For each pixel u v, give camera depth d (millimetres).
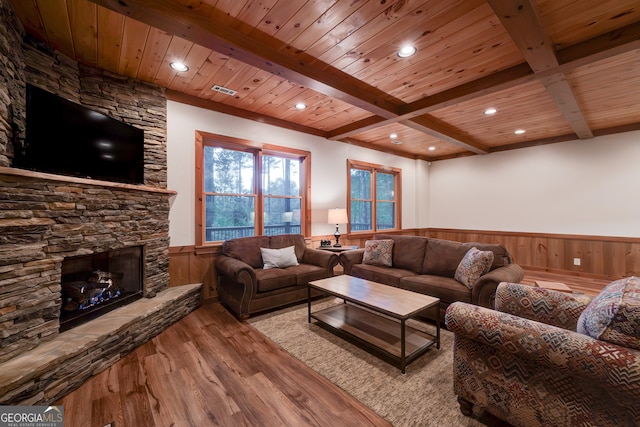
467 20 1983
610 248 4609
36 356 1726
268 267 3568
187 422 1572
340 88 2846
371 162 5734
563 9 1854
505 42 2246
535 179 5375
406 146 5969
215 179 3768
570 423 1204
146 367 2117
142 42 2293
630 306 1113
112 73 2797
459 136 4922
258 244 3766
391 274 3447
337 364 2166
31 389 1589
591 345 1127
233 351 2363
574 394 1195
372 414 1636
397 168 6289
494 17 1950
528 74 2535
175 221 3316
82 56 2496
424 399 1760
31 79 2184
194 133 3438
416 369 2088
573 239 4965
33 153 1929
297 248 4086
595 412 1146
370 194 5930
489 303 2588
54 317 1963
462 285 2906
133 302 2746
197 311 3295
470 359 1521
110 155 2543
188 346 2447
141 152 2904
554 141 5129
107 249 2436
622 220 4500
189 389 1860
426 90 3119
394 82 2926
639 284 1284
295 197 4621
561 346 1181
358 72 2717
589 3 1805
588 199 4805
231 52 2186
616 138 4535
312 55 2438
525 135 5039
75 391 1827
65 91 2463
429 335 2432
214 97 3449
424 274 3451
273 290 3232
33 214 1835
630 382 1019
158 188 3000
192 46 2352
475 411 1650
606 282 4477
